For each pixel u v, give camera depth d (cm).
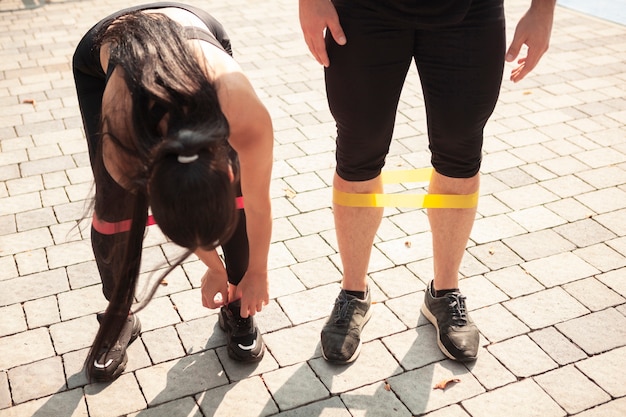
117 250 183
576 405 210
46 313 252
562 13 602
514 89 444
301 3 193
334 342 228
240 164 169
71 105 426
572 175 341
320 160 359
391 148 371
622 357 228
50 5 647
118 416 209
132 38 156
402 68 197
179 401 215
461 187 216
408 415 208
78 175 345
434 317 239
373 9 185
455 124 198
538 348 233
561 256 280
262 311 253
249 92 159
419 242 293
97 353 175
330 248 289
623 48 514
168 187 129
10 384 221
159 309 255
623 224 301
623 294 258
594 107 416
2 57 510
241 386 220
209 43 167
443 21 182
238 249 210
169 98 138
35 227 302
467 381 221
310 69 482
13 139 383
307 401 214
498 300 256
